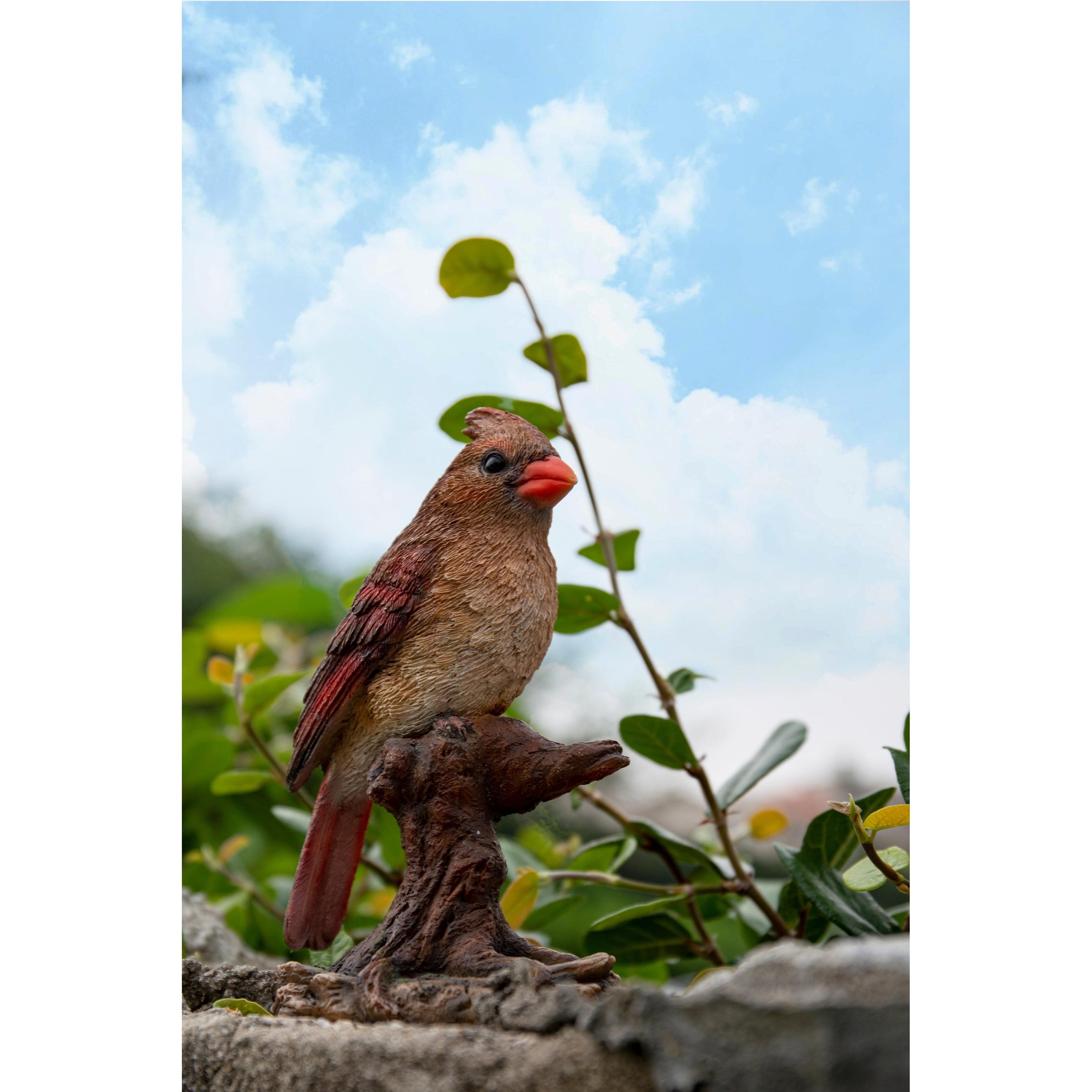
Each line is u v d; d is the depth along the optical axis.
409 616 1.22
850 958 0.83
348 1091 0.98
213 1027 1.09
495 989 1.06
